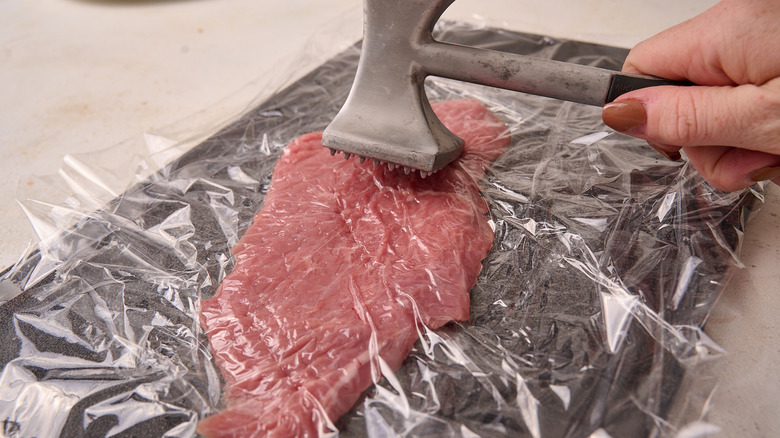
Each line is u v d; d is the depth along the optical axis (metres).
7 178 0.36
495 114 0.38
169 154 0.37
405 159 0.29
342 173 0.32
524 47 0.45
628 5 0.52
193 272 0.29
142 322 0.27
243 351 0.25
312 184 0.32
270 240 0.29
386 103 0.29
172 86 0.45
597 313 0.26
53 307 0.27
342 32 0.49
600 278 0.27
